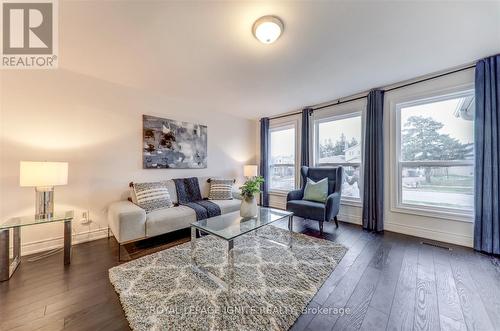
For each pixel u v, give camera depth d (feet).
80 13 5.17
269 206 15.81
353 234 9.36
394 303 4.77
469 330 4.01
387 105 10.00
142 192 8.93
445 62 7.72
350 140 11.70
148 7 5.00
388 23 5.61
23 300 4.87
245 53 7.05
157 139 10.77
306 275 5.89
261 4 4.94
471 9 5.10
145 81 9.32
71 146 8.30
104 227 9.05
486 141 7.22
